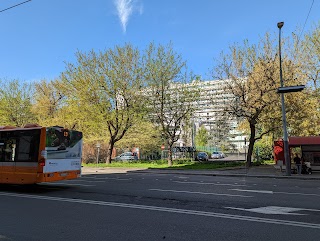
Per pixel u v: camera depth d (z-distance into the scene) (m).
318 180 19.17
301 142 24.08
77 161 14.05
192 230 6.22
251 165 30.48
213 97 30.31
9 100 41.84
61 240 5.53
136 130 38.50
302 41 28.98
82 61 32.31
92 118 33.41
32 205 9.15
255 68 27.62
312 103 29.20
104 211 8.17
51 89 42.53
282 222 6.88
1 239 5.57
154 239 5.60
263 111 28.73
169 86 32.38
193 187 13.91
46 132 12.45
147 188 13.45
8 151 12.98
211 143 63.06
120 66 32.00
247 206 8.90
